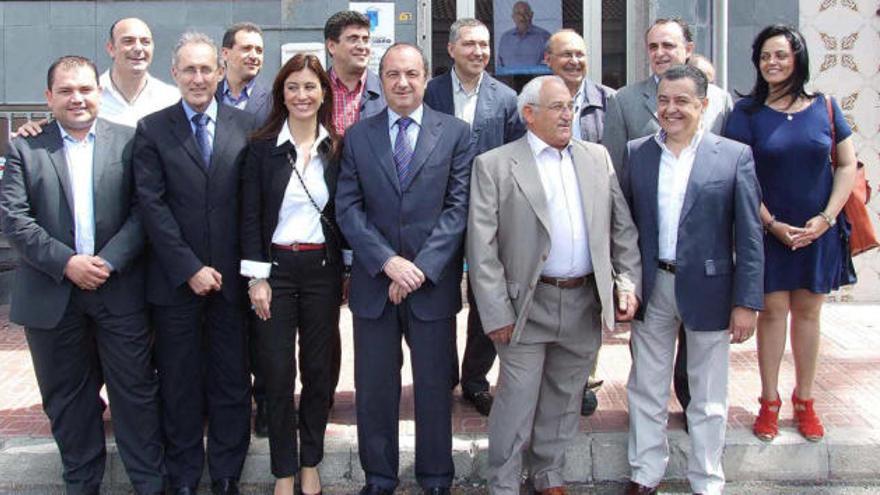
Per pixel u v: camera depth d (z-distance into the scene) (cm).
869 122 738
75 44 723
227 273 405
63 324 396
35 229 387
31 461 442
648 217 403
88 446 414
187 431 420
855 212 439
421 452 407
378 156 396
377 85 475
